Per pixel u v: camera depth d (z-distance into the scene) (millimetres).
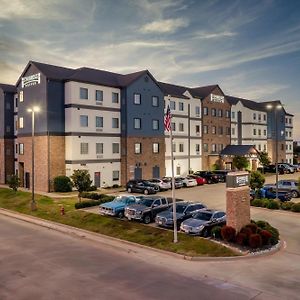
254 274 16781
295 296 14320
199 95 64062
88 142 44750
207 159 64438
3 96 52094
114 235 23906
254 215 30203
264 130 79062
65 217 29031
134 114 49312
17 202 36094
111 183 47406
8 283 15656
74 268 17609
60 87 43750
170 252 20125
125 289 15008
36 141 43906
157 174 52531
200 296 14289
